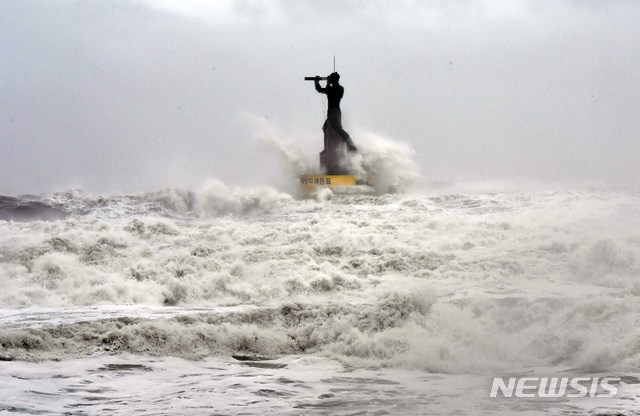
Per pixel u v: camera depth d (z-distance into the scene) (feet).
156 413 49.24
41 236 108.37
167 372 61.26
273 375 61.16
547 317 75.05
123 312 77.77
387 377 60.80
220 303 86.33
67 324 68.33
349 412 49.96
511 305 77.51
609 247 96.63
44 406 50.21
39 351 64.03
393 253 101.65
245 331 71.05
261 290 89.56
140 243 109.40
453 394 54.90
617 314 72.79
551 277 93.35
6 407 49.52
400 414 49.42
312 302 80.74
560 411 49.70
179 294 88.43
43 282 90.38
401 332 71.51
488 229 116.47
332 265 97.86
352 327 73.36
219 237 113.80
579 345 67.56
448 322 73.46
